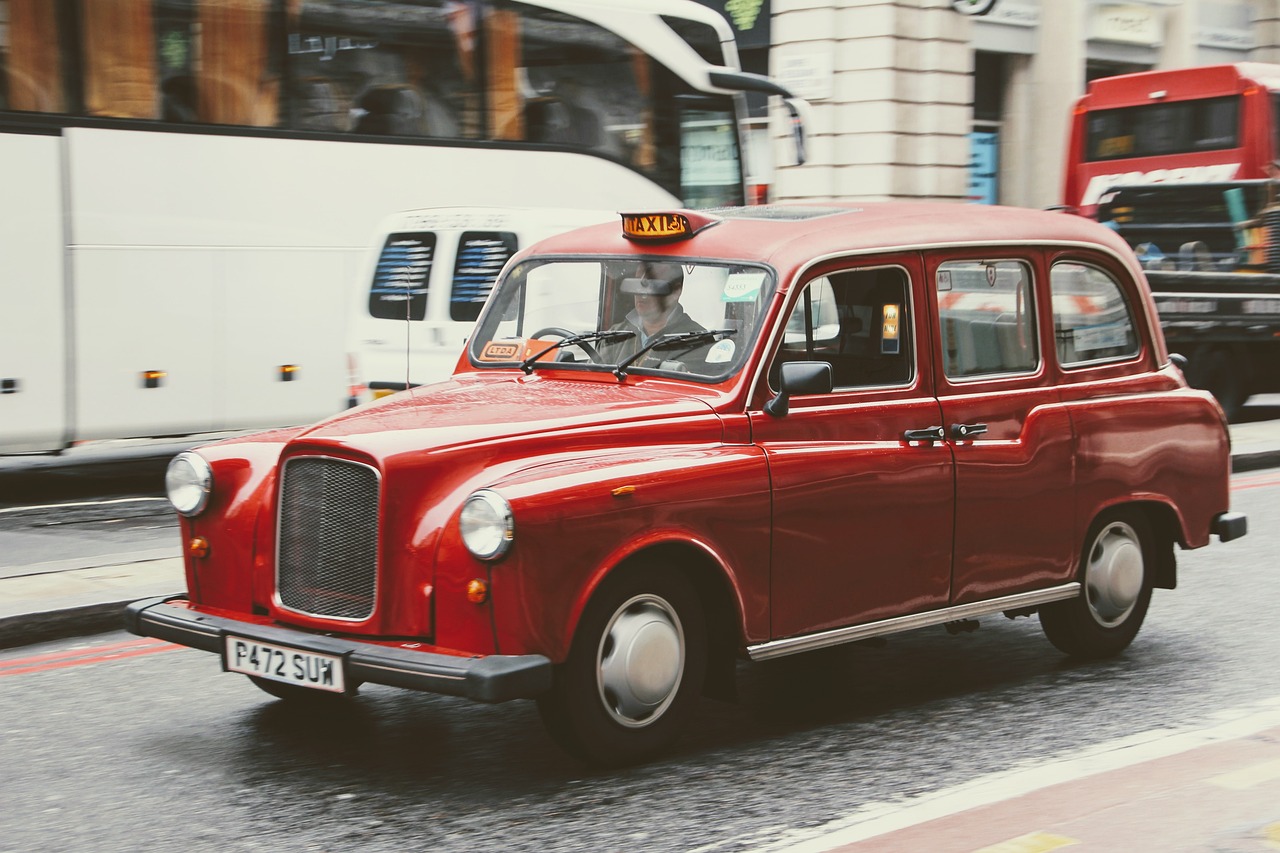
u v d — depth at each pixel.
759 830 4.92
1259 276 17.02
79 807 5.27
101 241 12.59
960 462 6.30
